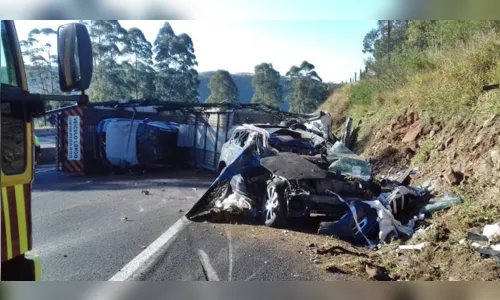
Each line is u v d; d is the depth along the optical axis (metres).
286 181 7.51
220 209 8.16
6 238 2.39
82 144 17.33
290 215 7.40
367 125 15.76
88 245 6.41
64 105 3.06
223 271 5.25
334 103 22.86
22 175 2.55
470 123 9.10
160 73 43.28
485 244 5.23
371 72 19.23
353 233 6.63
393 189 8.23
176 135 18.75
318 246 6.25
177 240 6.65
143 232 7.19
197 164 18.56
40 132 34.47
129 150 17.34
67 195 11.61
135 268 5.35
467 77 10.10
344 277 5.00
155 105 19.08
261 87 58.59
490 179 7.02
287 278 4.99
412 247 5.75
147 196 11.36
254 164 8.23
